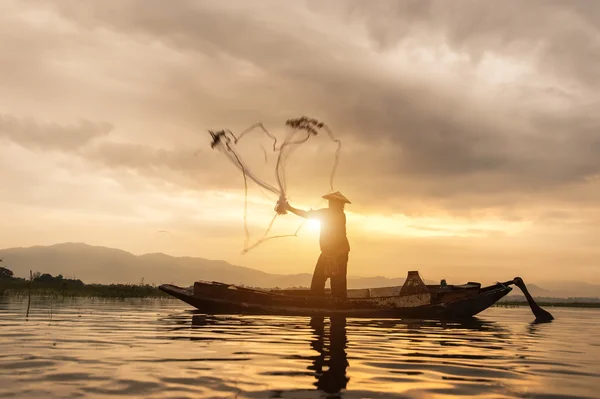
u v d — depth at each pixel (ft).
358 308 41.70
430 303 41.98
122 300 68.33
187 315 39.01
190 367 14.70
